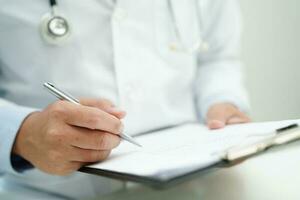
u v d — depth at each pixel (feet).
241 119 2.34
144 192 1.58
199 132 1.90
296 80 4.09
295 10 3.98
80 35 2.11
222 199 1.40
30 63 2.09
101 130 1.42
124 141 1.69
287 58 4.07
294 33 4.02
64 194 2.15
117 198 1.63
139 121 2.23
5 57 2.10
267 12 3.99
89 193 2.08
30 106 2.17
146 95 2.28
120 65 2.20
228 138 1.52
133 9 2.29
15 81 2.15
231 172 1.59
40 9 2.07
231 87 2.73
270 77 4.09
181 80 2.50
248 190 1.44
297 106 4.08
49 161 1.47
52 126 1.43
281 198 1.35
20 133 1.61
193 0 2.66
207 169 1.13
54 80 2.09
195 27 2.64
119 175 1.18
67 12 2.10
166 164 1.16
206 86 2.82
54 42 2.05
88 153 1.42
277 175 1.51
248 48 4.00
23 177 2.09
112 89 2.20
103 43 2.19
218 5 2.89
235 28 3.01
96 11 2.15
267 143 1.33
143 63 2.29
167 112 2.36
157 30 2.39
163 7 2.44
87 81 2.12
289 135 1.40
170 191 1.51
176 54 2.47
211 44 2.99
